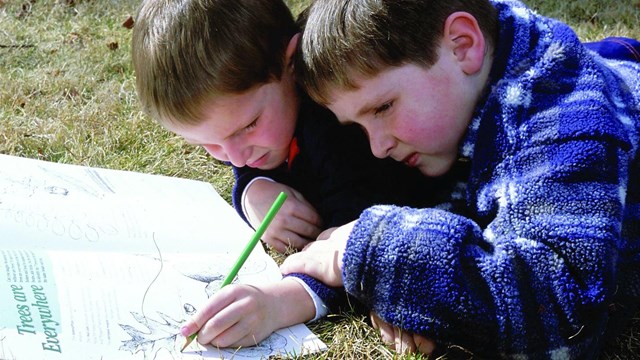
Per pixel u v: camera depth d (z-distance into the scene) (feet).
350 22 4.60
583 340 4.13
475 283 4.16
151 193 5.87
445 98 4.70
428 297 4.19
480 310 4.10
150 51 5.14
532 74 4.58
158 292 4.61
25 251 4.71
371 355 4.48
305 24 5.13
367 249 4.34
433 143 4.79
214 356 4.23
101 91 7.96
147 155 6.84
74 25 9.65
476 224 4.37
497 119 4.53
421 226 4.25
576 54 4.69
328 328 4.65
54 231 5.00
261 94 5.24
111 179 5.98
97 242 4.99
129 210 5.49
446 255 4.14
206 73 4.99
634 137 4.71
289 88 5.44
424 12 4.66
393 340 4.49
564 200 4.15
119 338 4.20
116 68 8.65
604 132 4.30
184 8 5.15
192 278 4.81
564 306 4.07
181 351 4.22
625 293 4.57
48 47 9.02
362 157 5.56
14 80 8.11
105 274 4.67
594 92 4.50
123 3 10.29
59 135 7.02
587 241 4.06
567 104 4.45
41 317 4.19
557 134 4.31
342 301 4.79
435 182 5.46
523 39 4.78
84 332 4.17
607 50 6.24
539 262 4.11
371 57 4.55
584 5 9.78
